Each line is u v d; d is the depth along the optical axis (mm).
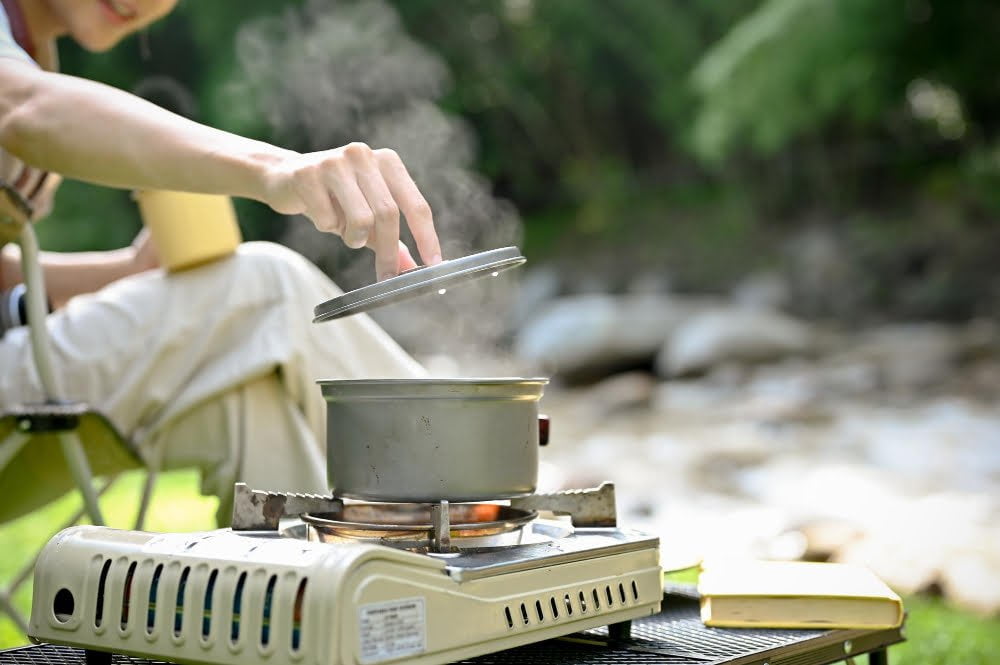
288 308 2246
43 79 1689
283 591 1246
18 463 2250
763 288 17344
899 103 19141
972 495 6164
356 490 1486
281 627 1241
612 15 21281
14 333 2404
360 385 1464
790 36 17766
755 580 1863
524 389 1504
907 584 4148
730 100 18375
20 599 3883
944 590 4082
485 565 1364
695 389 12602
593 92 22875
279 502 1562
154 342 2281
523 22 22312
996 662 3139
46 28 2312
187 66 17875
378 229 1430
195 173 1545
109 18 2254
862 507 5902
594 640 1651
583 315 14727
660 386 13375
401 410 1456
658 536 1638
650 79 22141
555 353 14508
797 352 13633
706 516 5742
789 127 18766
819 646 1704
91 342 2316
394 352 2318
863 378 11859
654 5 20812
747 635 1716
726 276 19047
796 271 17734
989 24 17828
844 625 1763
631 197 21969
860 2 17422
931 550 4422
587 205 22109
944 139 19922
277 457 2240
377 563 1251
